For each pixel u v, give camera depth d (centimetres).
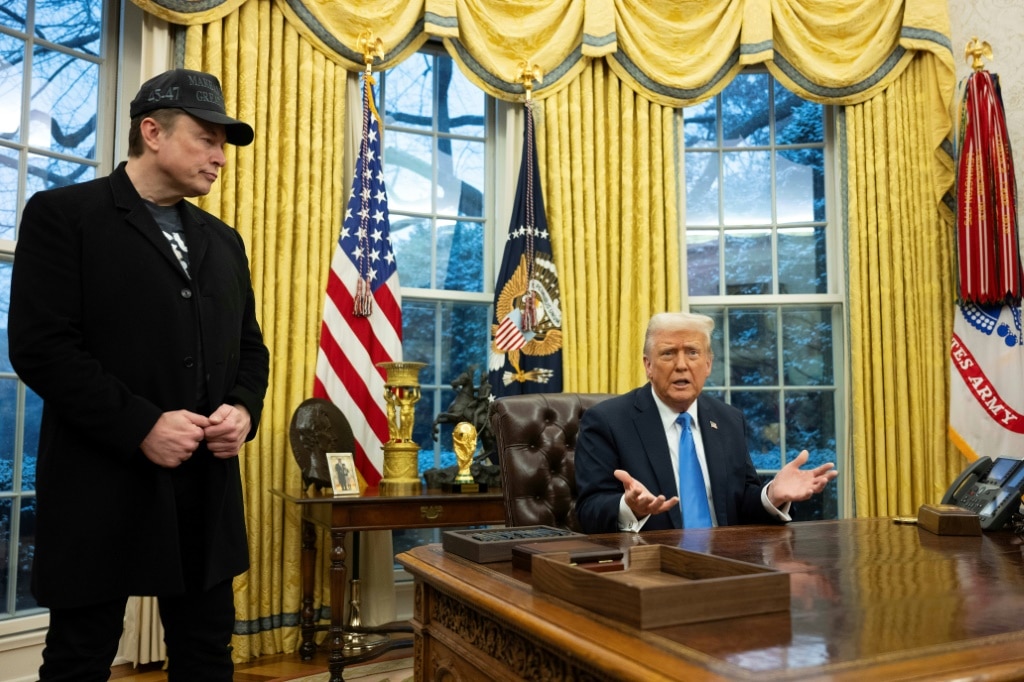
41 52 329
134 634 317
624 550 129
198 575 173
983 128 407
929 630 88
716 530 182
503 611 102
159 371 166
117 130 350
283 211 361
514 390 394
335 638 299
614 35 419
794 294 452
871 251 421
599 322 410
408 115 432
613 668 78
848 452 421
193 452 171
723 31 433
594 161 422
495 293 404
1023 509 188
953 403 404
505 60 414
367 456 368
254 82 356
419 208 430
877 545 157
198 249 182
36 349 155
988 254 400
